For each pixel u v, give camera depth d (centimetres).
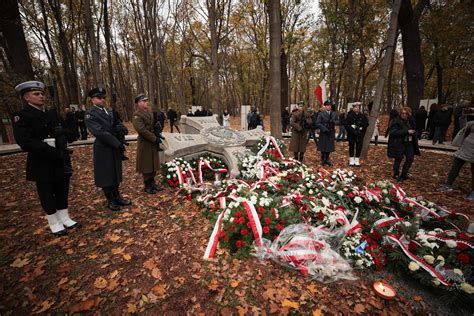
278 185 402
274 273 247
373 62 2381
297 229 280
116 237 311
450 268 225
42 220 360
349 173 430
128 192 473
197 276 244
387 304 213
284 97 1772
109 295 222
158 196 447
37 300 217
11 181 543
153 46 1911
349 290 227
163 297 220
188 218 360
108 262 265
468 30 1309
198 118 708
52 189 312
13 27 999
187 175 496
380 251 257
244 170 499
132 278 243
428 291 230
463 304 210
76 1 1659
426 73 2462
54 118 312
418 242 255
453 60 1692
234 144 579
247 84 3444
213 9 1138
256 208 296
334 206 337
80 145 1012
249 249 275
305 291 225
